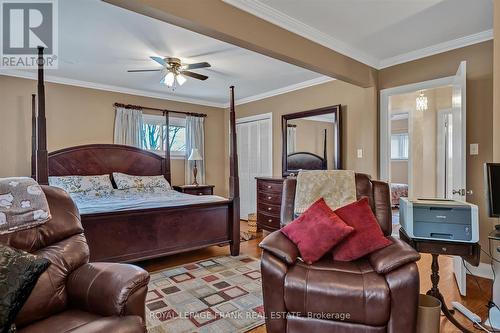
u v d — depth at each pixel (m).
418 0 2.47
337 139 4.32
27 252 1.49
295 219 2.28
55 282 1.52
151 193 4.51
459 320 2.13
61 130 4.62
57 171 4.45
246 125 6.09
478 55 3.09
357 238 1.98
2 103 4.16
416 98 5.52
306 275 1.75
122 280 1.41
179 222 3.31
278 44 2.71
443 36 3.14
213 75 4.43
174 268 3.19
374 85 3.83
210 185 5.97
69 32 2.96
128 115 5.19
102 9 2.53
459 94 2.75
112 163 4.93
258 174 5.82
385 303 1.59
